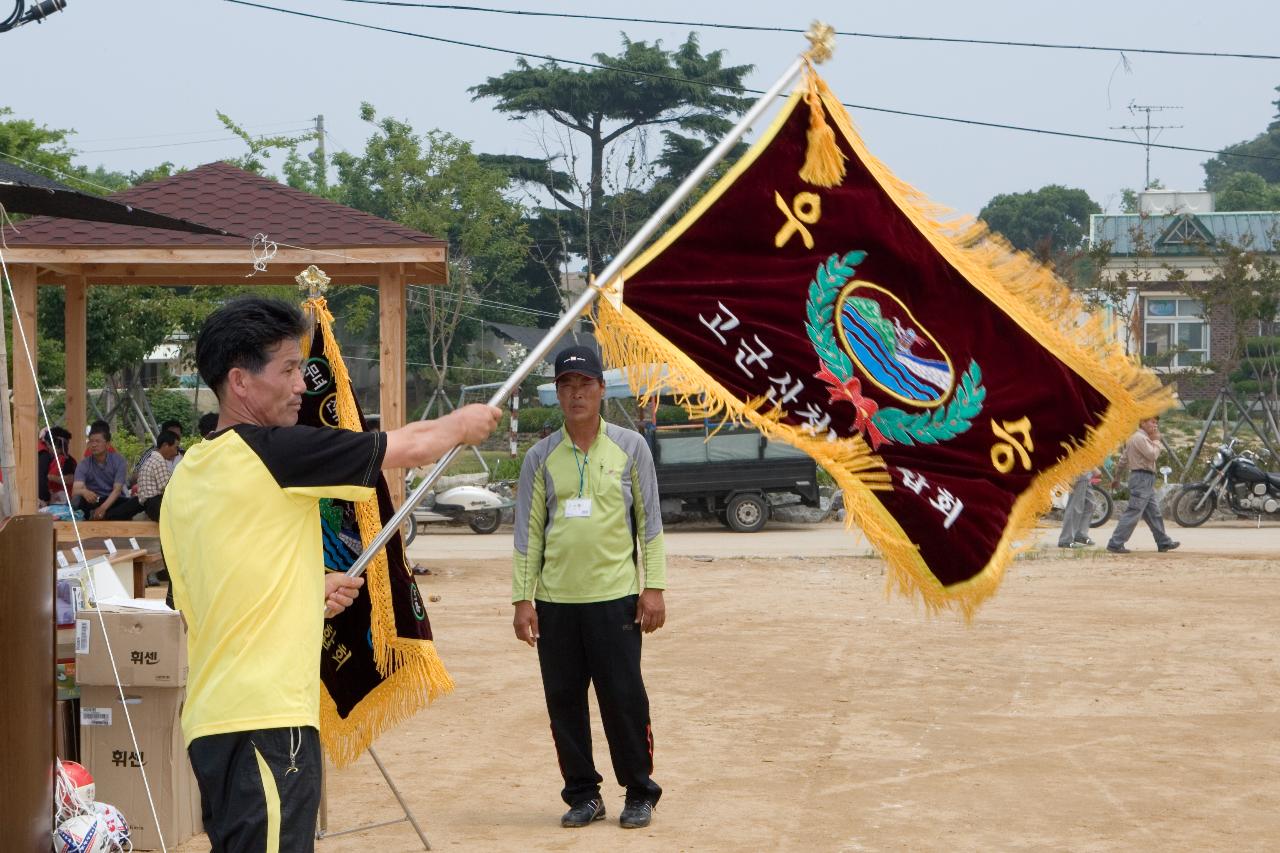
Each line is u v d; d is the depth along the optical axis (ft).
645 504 19.38
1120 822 19.17
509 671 31.60
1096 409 14.69
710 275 14.57
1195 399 133.08
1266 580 48.11
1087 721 26.05
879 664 32.24
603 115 156.04
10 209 25.23
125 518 46.83
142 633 17.94
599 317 14.26
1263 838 18.39
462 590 47.52
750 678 30.53
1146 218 131.34
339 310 151.23
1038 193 240.32
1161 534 58.03
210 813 10.87
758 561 56.34
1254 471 71.00
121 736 18.11
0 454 16.49
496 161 156.15
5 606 13.12
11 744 13.24
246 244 44.39
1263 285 106.22
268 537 10.95
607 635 18.98
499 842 18.43
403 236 45.83
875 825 19.10
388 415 47.50
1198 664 32.09
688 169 153.48
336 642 16.42
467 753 23.95
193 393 140.26
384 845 18.37
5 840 13.15
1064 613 40.22
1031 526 14.64
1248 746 23.93
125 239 43.60
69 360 48.91
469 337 157.17
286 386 11.53
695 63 152.66
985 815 19.58
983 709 27.22
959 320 14.79
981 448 14.65
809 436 14.52
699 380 14.39
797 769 22.44
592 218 152.25
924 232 14.85
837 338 14.62
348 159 148.56
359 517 16.05
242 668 10.79
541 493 19.43
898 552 14.46
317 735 11.11
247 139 101.14
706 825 19.17
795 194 14.74
